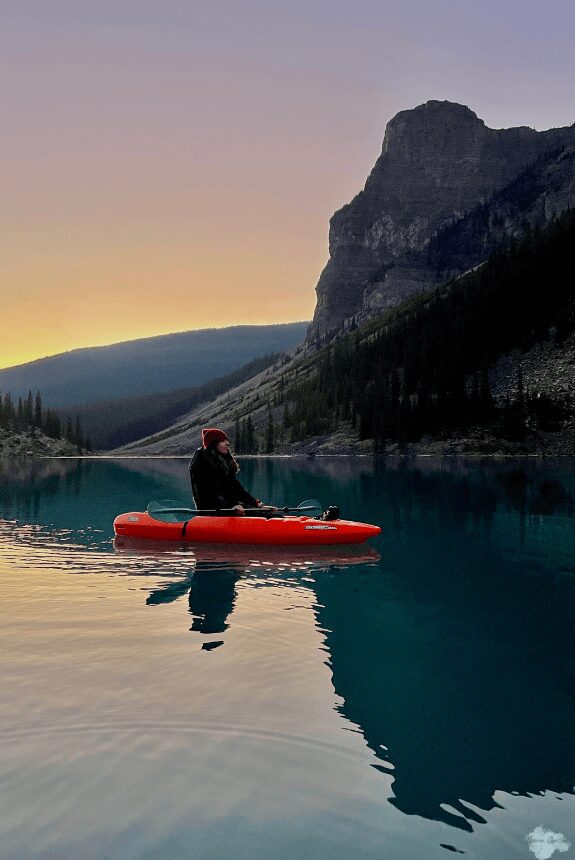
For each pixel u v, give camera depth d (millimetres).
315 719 5301
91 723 5133
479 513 20531
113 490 32812
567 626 8289
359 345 169250
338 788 4312
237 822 3914
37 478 46000
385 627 8141
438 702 5758
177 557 12922
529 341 120000
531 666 6777
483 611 9008
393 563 12469
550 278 130750
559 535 15977
